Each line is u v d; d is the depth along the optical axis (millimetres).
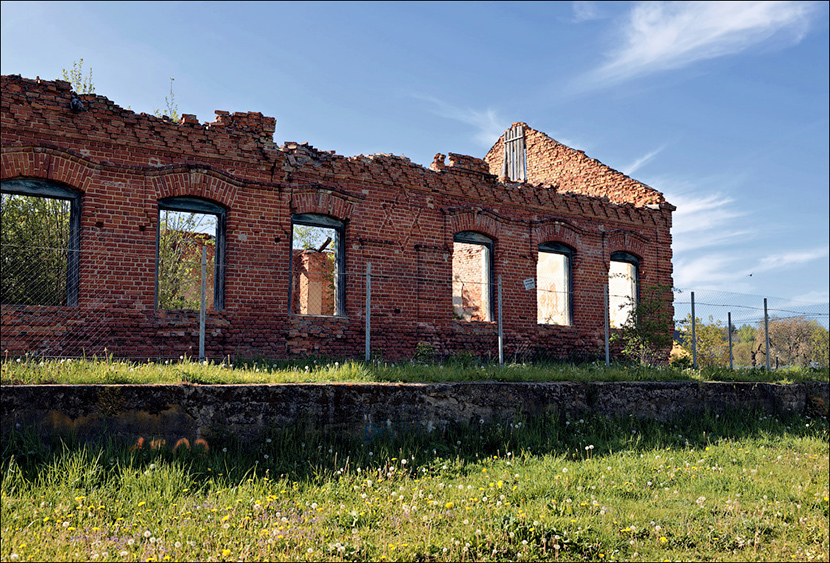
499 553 6426
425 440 10055
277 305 13961
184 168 13102
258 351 13633
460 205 16641
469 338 16469
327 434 9523
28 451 7625
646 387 13141
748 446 11922
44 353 11672
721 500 8453
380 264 15312
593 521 7285
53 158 11914
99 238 12289
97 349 12125
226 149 13602
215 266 13602
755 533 7371
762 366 19188
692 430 12922
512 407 11297
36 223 14906
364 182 15297
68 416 8047
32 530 6160
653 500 8312
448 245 16297
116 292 12367
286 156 14312
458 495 7914
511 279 17375
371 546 6324
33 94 11828
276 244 14039
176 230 19219
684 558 6648
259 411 9102
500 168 25688
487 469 9188
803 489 9125
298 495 7715
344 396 9727
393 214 15617
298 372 11031
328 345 14523
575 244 18703
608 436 11586
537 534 6816
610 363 17406
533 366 14594
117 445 8195
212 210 13625
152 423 8461
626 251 19891
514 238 17547
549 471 9148
